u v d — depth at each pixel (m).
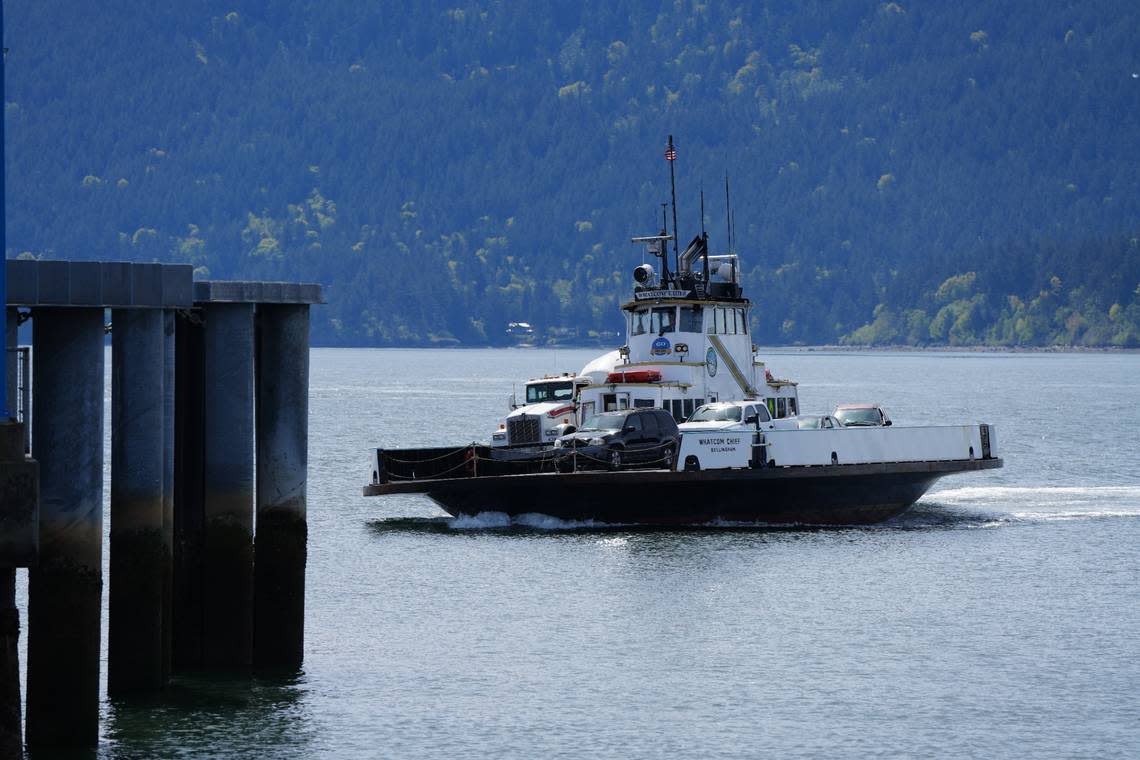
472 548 156.75
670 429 176.12
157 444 84.06
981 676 105.19
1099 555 155.25
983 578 141.38
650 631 118.00
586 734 92.06
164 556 89.69
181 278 81.50
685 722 94.44
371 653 109.69
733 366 195.88
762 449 171.38
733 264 199.25
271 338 95.00
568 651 111.56
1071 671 106.62
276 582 97.88
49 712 79.94
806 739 91.44
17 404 81.12
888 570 145.25
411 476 175.62
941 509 195.25
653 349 192.50
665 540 162.38
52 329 75.06
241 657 97.12
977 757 88.44
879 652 111.81
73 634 78.69
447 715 95.00
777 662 108.94
